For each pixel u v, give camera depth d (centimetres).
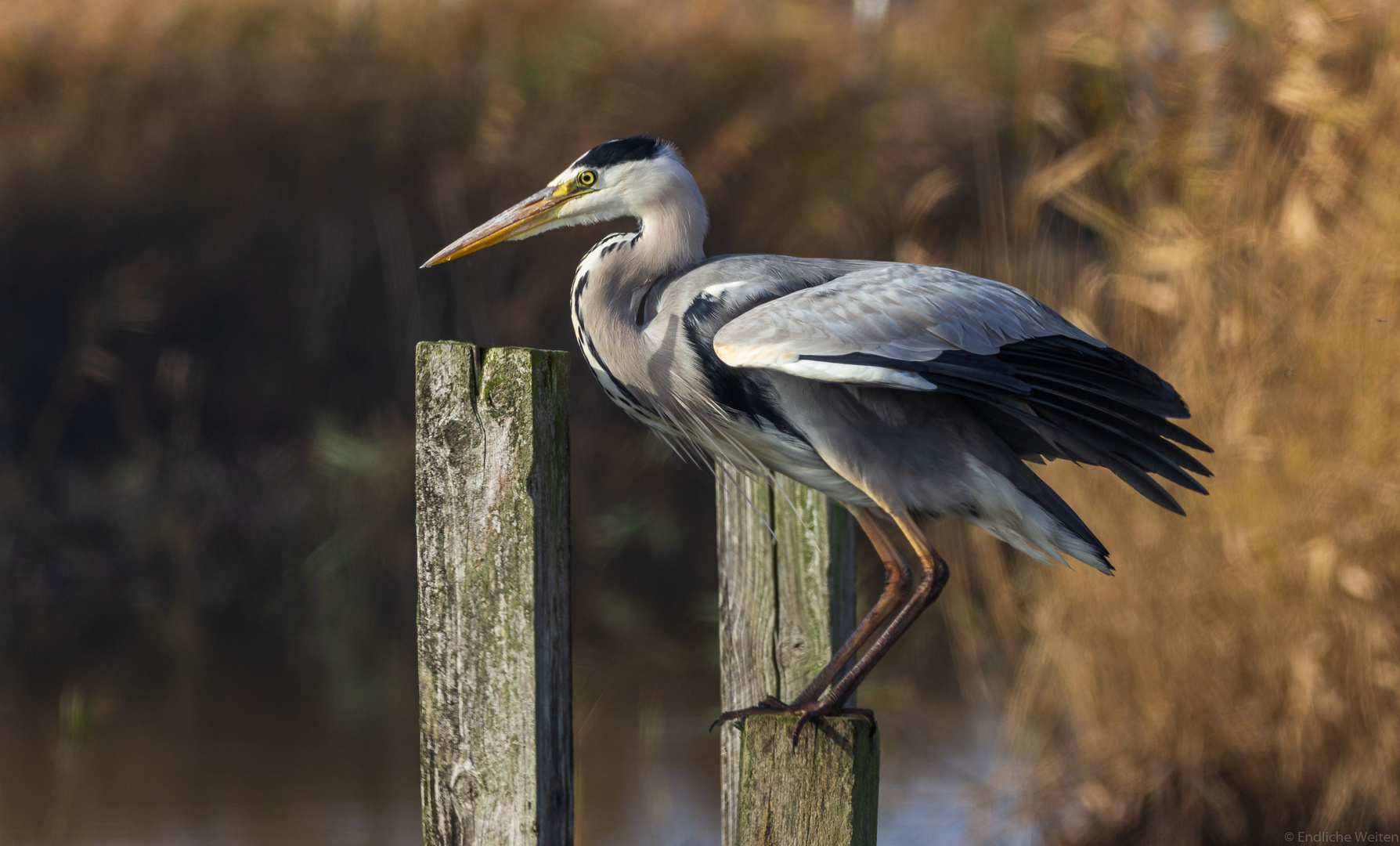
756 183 1897
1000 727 1093
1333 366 922
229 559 1642
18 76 1939
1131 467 639
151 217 1867
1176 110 1113
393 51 1978
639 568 1647
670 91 1958
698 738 1127
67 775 1023
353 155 1900
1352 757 916
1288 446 929
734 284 643
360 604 1552
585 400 1789
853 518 717
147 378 1806
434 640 464
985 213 1669
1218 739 948
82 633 1424
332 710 1195
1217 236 993
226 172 1895
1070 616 980
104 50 1962
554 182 699
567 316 1786
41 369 1792
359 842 903
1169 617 951
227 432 1816
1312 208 970
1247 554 925
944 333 591
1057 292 1071
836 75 1966
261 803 973
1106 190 1147
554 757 460
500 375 451
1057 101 1274
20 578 1581
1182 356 977
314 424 1814
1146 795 960
